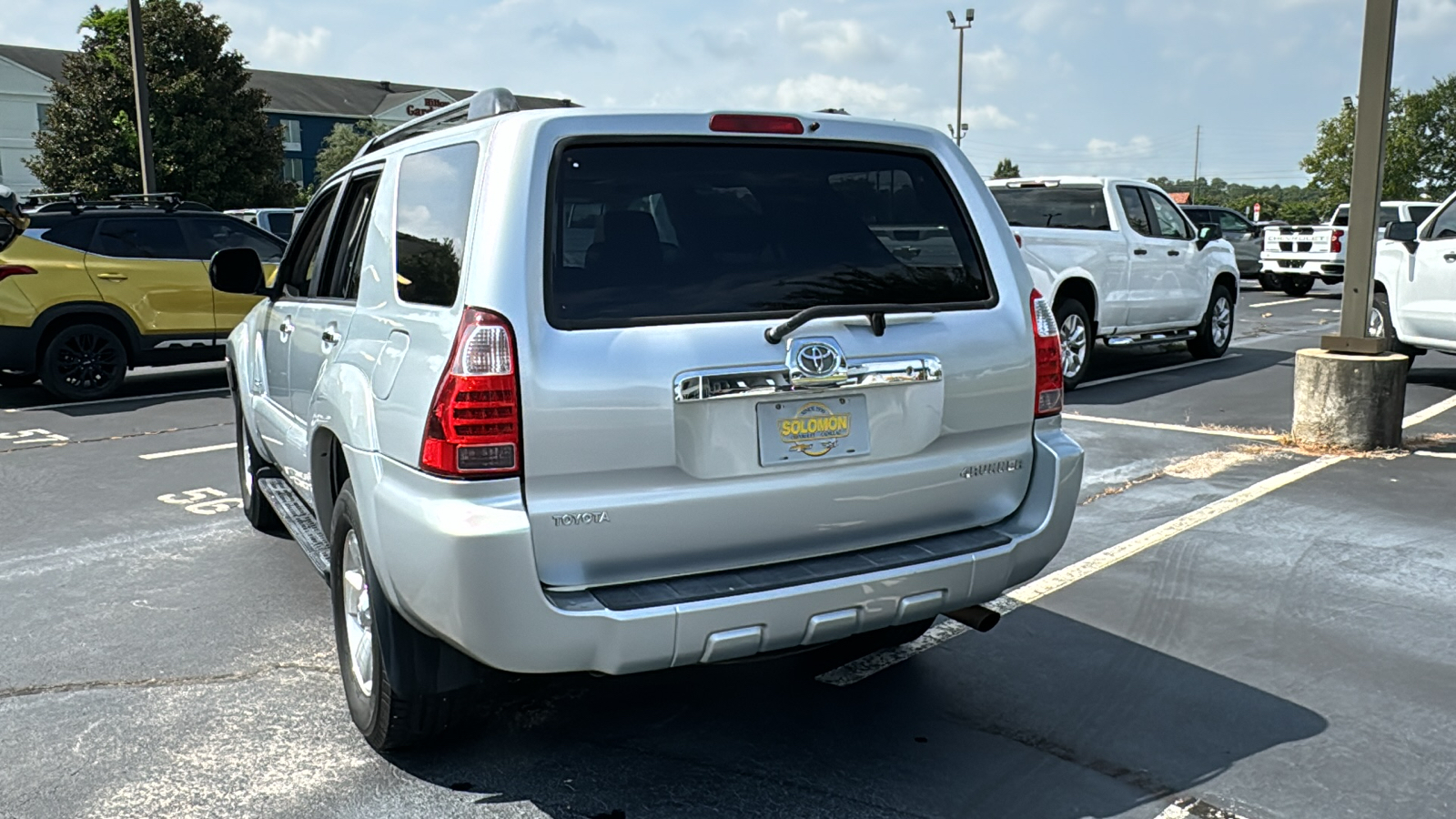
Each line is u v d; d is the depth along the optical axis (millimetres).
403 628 3021
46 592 4855
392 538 2850
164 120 37312
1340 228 19562
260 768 3266
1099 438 7875
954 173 3406
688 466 2822
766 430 2912
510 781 3186
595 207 2854
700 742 3414
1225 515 5812
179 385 11266
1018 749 3342
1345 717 3523
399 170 3469
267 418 4918
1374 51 6863
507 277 2695
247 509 5941
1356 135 7105
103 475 7176
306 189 70688
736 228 3008
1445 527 5547
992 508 3340
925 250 3266
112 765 3285
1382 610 4445
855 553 3092
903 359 3072
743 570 2941
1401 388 7234
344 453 3193
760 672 3941
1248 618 4375
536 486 2682
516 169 2787
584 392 2689
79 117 37031
